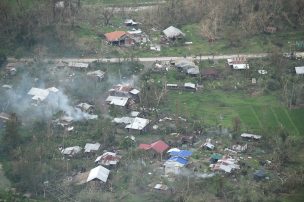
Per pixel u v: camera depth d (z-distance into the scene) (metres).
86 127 159.00
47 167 142.38
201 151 150.75
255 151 151.75
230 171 142.00
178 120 162.25
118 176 140.62
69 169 143.12
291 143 154.12
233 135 156.38
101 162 144.38
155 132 158.62
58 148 151.00
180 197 132.38
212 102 174.25
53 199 133.88
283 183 138.75
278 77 183.25
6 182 139.50
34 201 131.75
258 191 136.12
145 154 148.12
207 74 184.25
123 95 172.50
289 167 145.88
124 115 164.75
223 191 135.00
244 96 177.50
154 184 138.00
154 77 183.50
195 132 158.38
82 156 149.00
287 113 169.12
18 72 182.12
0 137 154.12
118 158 145.75
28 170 140.12
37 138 153.25
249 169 143.88
